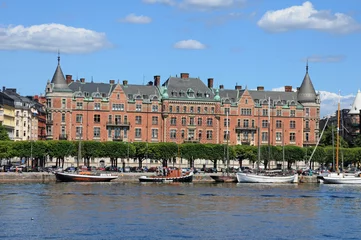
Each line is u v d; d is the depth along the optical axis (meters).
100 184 166.50
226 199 129.25
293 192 148.00
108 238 85.69
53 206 113.94
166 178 180.25
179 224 96.31
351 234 90.69
